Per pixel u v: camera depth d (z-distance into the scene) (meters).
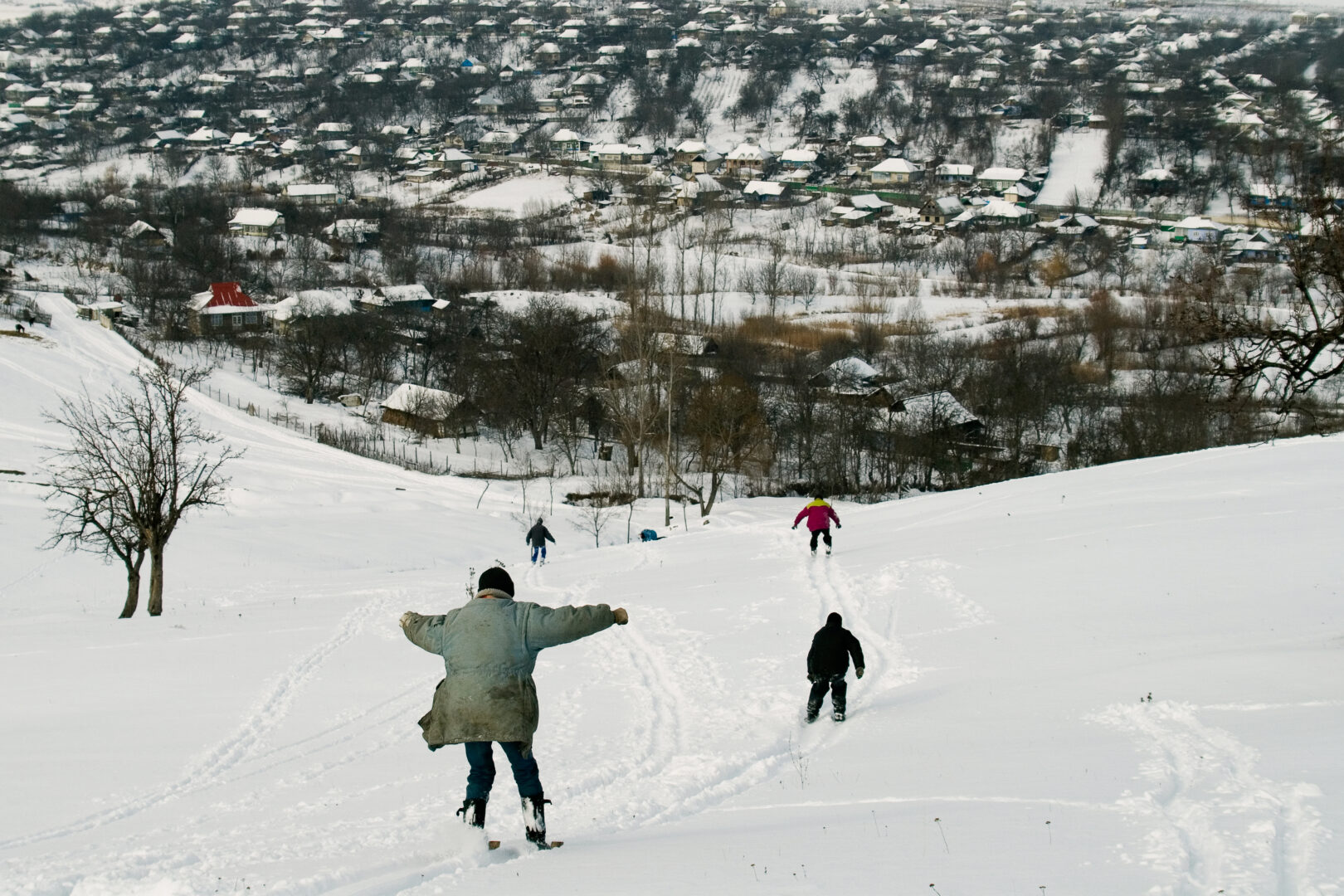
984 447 78.44
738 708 17.34
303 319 105.69
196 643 25.45
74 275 134.00
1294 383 19.91
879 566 28.67
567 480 74.38
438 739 9.17
